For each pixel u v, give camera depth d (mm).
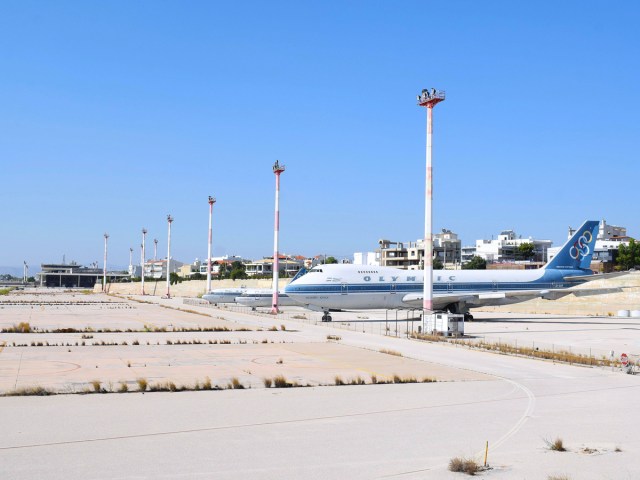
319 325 75250
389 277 87875
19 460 16750
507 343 53812
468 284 92062
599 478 15641
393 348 48594
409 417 22969
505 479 15508
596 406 25578
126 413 23172
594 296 129250
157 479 15180
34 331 61844
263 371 35219
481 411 24250
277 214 99688
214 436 19703
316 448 18297
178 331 64000
